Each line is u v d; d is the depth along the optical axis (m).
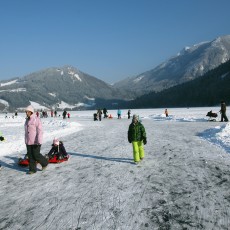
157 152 13.05
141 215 6.25
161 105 179.38
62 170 10.27
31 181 9.00
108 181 8.76
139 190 7.85
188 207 6.61
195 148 13.82
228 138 16.08
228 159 11.18
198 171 9.59
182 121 35.38
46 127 29.56
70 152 13.84
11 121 52.22
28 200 7.36
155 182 8.52
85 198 7.36
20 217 6.36
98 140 18.00
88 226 5.80
